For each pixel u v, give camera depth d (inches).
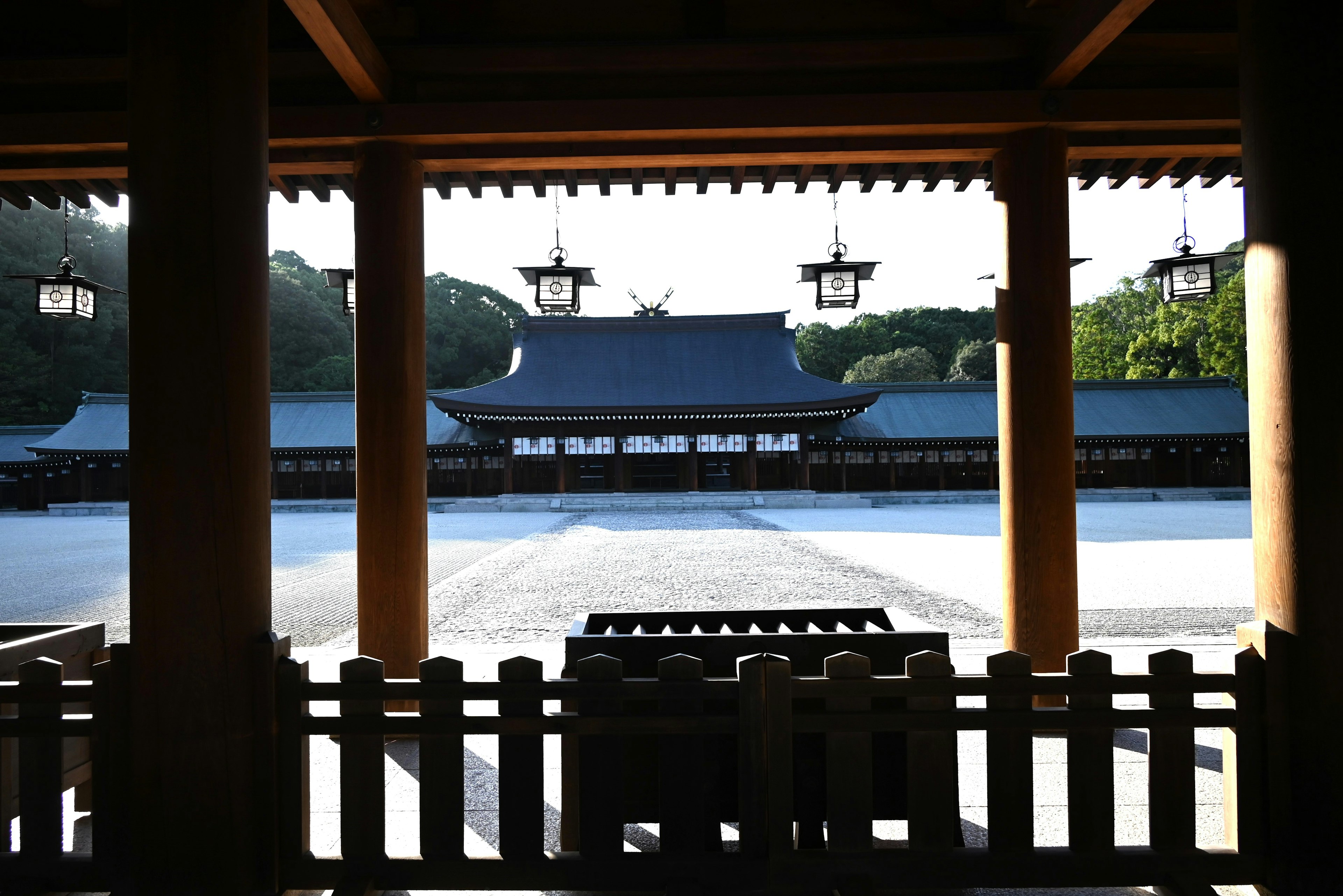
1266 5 94.0
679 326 1584.6
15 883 93.5
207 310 90.4
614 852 95.4
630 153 180.5
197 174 90.5
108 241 2220.7
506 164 182.9
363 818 95.2
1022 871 93.7
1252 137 96.4
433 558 594.9
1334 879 89.5
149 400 90.1
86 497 1438.2
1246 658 93.5
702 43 174.4
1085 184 211.6
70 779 119.3
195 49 90.9
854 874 93.7
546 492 1428.4
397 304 172.1
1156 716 93.5
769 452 1396.4
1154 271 259.8
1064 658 174.2
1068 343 175.9
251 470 93.1
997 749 94.2
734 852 102.0
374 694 94.2
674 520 964.6
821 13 179.3
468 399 1402.6
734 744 106.1
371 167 173.2
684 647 111.2
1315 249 90.9
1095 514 979.3
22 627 133.0
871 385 1601.9
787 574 468.8
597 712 95.2
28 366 2017.7
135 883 90.6
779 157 183.3
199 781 90.0
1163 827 94.6
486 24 179.0
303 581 477.1
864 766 94.3
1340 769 89.6
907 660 93.4
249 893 91.5
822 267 253.0
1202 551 575.2
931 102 172.1
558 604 382.9
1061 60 159.8
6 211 2063.2
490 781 141.9
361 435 171.8
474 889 94.7
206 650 90.3
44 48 175.8
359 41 153.5
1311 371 91.1
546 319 1566.2
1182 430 1459.2
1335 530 90.0
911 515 1025.5
